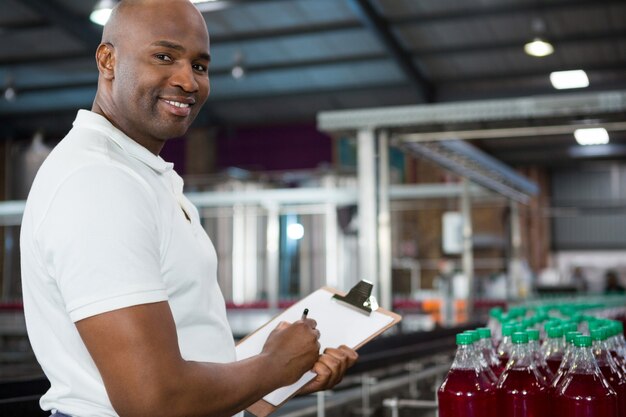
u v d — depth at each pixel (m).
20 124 17.25
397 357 3.25
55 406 1.23
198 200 8.01
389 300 5.07
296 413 2.69
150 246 1.14
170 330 1.12
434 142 5.63
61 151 1.20
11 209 7.53
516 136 5.24
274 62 14.70
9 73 14.86
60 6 12.30
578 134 5.20
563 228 25.03
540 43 10.97
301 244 13.79
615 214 24.53
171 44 1.25
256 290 12.82
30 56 14.24
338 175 11.87
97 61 1.31
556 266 24.95
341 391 3.16
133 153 1.25
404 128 5.09
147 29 1.25
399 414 2.75
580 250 24.80
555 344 1.77
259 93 16.02
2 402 1.69
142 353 1.08
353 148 13.90
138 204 1.15
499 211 15.05
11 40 13.53
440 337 4.06
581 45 13.54
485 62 14.48
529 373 1.49
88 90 15.80
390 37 13.23
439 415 1.49
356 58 14.38
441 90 15.52
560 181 24.72
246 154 17.23
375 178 5.04
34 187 1.21
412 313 9.21
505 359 1.76
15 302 10.23
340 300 1.54
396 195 8.43
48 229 1.13
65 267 1.10
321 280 13.62
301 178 12.34
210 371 1.15
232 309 10.03
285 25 13.16
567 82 10.77
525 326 1.66
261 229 13.52
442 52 14.01
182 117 1.28
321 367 1.35
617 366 1.75
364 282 1.56
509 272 10.12
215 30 13.44
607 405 1.46
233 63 14.81
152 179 1.26
